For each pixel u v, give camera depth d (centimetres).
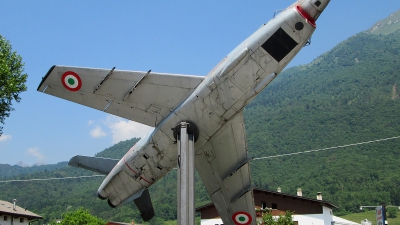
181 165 1210
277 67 1219
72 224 3959
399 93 19700
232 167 1472
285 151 15288
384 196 9025
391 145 13562
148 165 1390
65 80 1324
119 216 7131
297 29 1192
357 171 11306
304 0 1196
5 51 1719
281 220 2434
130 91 1313
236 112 1284
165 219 7062
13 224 3278
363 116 17050
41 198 11856
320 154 14050
